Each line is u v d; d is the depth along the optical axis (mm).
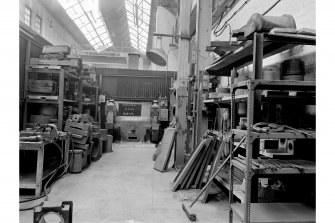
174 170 4777
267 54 3234
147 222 2561
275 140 3195
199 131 4379
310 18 2885
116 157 5945
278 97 2721
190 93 5016
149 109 9141
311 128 2623
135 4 9812
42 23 9984
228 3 5578
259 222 2018
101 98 8297
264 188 2920
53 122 4719
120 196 3281
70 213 1890
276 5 3662
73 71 5195
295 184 2822
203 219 2641
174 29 8312
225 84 5410
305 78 2906
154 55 6609
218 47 3082
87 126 4660
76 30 13141
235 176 3230
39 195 3006
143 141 8781
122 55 13828
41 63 4754
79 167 4352
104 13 8406
